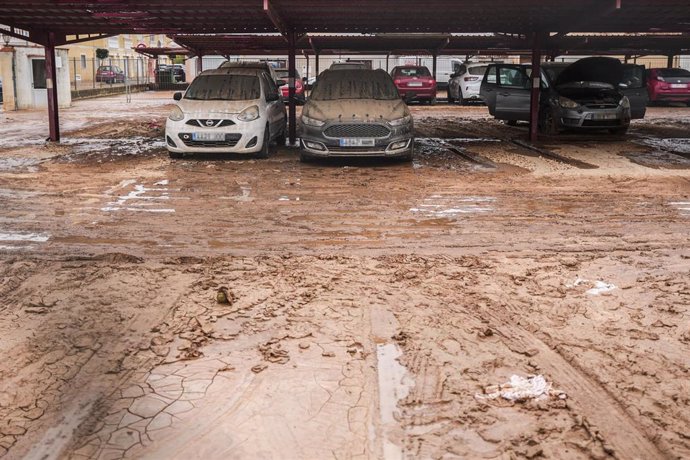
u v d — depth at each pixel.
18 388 4.04
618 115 16.56
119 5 13.04
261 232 7.64
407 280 5.94
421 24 16.52
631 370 4.24
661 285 5.80
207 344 4.64
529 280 5.94
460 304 5.38
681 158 13.43
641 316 5.12
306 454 3.38
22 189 10.10
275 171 11.85
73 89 39.09
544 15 14.73
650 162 12.89
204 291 5.65
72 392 4.00
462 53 31.73
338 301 5.42
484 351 4.53
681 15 15.04
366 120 12.21
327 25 16.41
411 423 3.65
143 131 18.94
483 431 3.58
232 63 16.92
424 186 10.44
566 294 5.60
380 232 7.64
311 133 12.37
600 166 12.40
